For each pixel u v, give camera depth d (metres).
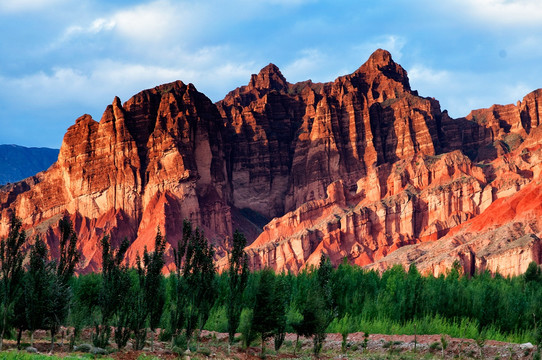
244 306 120.81
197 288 90.06
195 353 88.88
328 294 99.38
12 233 87.44
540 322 117.12
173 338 91.19
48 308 85.19
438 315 123.50
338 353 97.62
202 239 91.81
